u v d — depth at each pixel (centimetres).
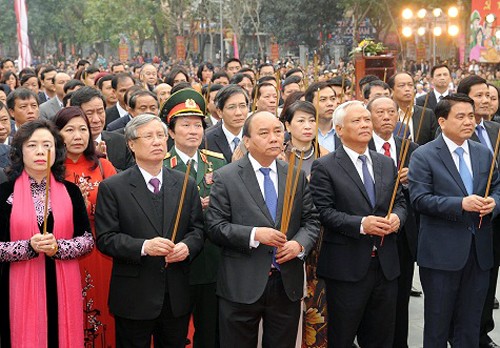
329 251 483
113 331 493
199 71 1199
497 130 609
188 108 493
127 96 718
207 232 443
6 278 415
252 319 439
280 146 442
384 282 483
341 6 3578
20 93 658
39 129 423
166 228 440
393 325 492
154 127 438
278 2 4100
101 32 4847
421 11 2117
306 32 4112
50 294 417
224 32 4900
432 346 496
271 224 439
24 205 417
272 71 1050
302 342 503
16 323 410
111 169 507
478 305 495
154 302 431
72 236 430
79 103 547
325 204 480
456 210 472
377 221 459
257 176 448
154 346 462
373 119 561
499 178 502
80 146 477
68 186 435
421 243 499
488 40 2061
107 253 432
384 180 485
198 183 507
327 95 603
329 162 486
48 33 5316
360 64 1116
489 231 493
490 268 497
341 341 484
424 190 489
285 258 430
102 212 438
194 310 512
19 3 1538
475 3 2072
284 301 441
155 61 3978
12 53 5653
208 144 593
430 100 824
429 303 497
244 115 588
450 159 491
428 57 3484
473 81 601
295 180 434
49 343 417
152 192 444
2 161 535
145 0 4566
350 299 477
